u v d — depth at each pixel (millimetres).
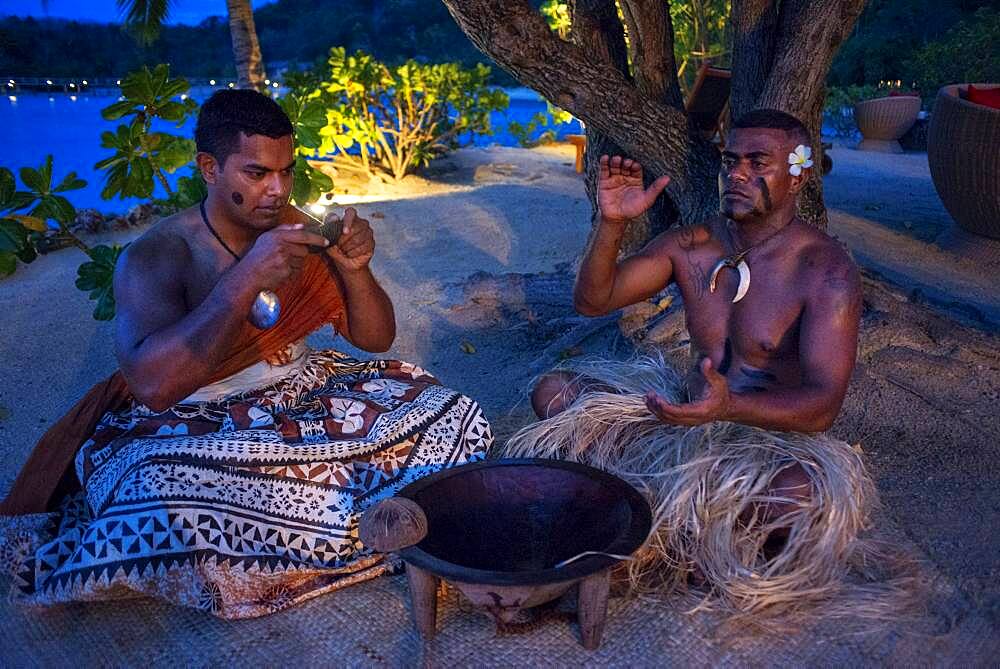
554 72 3742
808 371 2221
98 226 6684
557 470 2238
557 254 5629
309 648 2084
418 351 4094
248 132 2152
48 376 3869
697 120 4473
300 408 2434
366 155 9320
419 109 9781
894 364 3490
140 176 4070
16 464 3051
